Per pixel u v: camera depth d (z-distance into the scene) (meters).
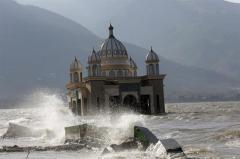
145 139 50.91
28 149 62.62
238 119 133.12
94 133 65.50
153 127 107.50
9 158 53.25
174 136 76.88
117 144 54.16
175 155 43.62
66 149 60.44
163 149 45.25
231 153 48.16
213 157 45.22
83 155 52.62
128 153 48.34
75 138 69.44
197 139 68.00
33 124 110.62
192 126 105.31
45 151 59.66
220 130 80.50
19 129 95.06
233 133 69.12
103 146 61.03
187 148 54.91
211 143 61.03
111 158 46.03
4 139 89.69
